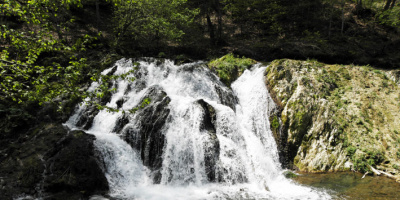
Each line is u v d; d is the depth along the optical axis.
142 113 11.23
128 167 9.79
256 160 10.81
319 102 12.22
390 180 9.27
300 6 26.17
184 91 13.64
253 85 14.09
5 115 10.79
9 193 7.66
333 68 14.27
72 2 7.29
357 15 27.36
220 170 9.66
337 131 11.30
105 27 22.08
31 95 6.40
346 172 10.20
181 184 9.48
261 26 26.88
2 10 6.14
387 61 19.86
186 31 23.81
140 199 8.20
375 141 10.92
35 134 10.28
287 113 12.17
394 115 11.98
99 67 14.72
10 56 12.77
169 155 10.19
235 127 11.38
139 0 18.00
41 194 7.93
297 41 22.92
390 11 22.08
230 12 29.33
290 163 11.41
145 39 21.92
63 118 11.60
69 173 8.50
